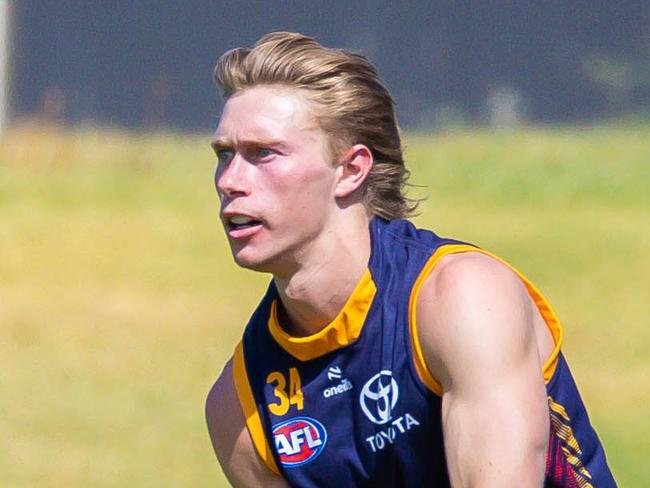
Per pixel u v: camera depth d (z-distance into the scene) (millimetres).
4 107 125062
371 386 11273
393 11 194375
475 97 191000
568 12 194125
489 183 70188
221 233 58781
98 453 31688
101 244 55750
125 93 185000
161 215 62188
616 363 40000
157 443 32625
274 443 11781
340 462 11578
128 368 39906
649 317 45188
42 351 41562
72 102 181625
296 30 196500
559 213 64125
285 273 11422
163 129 105125
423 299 11039
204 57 190625
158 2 189750
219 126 11367
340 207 11398
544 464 10602
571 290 49219
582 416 11547
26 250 54281
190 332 44188
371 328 11203
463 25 193500
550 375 11266
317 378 11516
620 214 64125
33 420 34312
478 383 10625
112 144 82438
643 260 53594
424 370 11031
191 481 29547
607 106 189750
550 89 191500
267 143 11133
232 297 48781
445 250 11289
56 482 29312
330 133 11266
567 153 78688
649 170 73812
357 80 11352
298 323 11656
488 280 10938
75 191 67062
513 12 193375
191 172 74312
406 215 11938
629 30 194750
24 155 75062
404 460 11336
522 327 10805
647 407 35500
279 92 11203
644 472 29406
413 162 74812
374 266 11289
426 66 193000
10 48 180750
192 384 38469
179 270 52281
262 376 11828
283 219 11180
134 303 47688
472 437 10555
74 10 186125
